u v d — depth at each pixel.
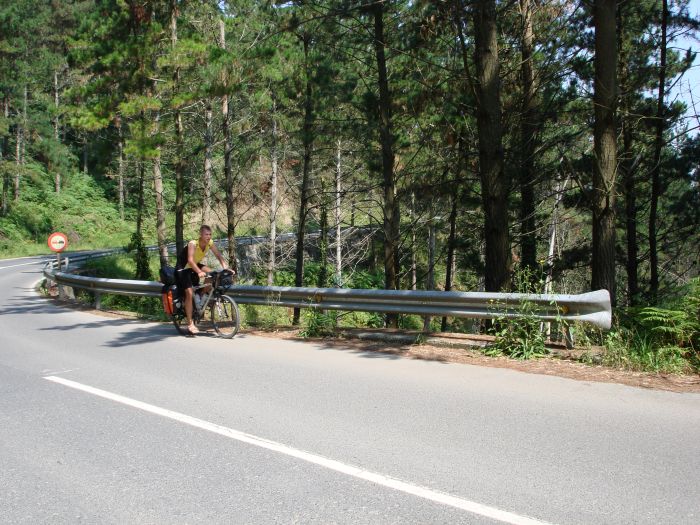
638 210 22.97
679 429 5.21
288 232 45.19
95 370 8.09
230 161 25.55
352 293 10.09
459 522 3.67
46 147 50.69
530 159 15.80
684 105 17.27
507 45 15.84
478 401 6.16
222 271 10.71
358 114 19.00
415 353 8.65
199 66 17.55
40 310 16.38
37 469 4.71
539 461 4.57
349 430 5.38
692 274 27.75
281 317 13.89
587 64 15.23
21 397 6.80
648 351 7.40
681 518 3.66
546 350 8.20
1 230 48.44
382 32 15.92
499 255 10.58
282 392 6.71
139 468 4.66
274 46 17.75
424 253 36.25
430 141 18.12
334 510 3.87
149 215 54.72
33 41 50.53
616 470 4.37
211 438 5.29
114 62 17.86
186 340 10.45
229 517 3.82
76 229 55.62
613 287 9.93
